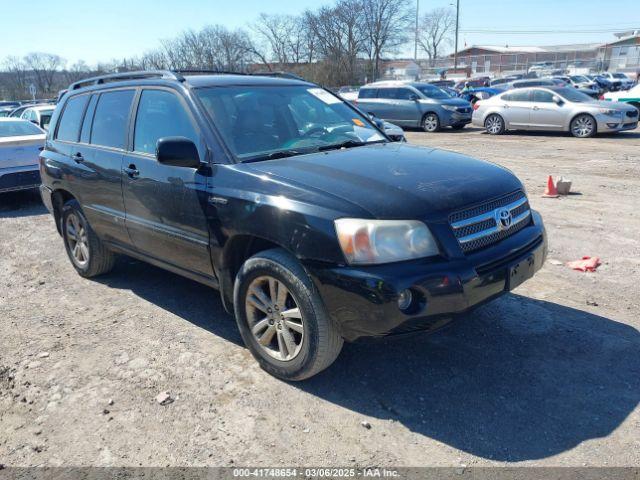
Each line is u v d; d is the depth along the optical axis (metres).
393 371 3.52
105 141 4.70
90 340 4.11
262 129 3.95
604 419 2.97
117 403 3.29
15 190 8.91
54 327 4.36
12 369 3.72
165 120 4.11
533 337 3.89
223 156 3.62
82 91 5.28
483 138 17.06
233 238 3.49
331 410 3.15
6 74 61.16
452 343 3.84
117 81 4.89
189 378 3.53
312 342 3.16
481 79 42.28
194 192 3.66
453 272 2.94
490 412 3.07
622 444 2.78
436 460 2.72
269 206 3.19
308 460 2.76
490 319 4.18
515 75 48.41
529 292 4.68
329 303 3.01
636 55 53.16
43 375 3.63
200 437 2.96
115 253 5.29
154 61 52.19
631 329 3.97
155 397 3.33
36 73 61.84
